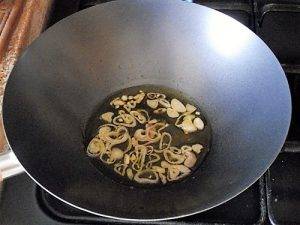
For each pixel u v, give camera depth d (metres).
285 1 0.35
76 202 0.21
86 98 0.27
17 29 0.32
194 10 0.28
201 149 0.26
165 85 0.29
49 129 0.24
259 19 0.33
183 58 0.29
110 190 0.23
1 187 0.24
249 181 0.21
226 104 0.26
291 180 0.24
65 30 0.27
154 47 0.29
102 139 0.27
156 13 0.28
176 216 0.20
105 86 0.29
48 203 0.24
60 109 0.25
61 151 0.24
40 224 0.23
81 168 0.24
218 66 0.27
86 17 0.28
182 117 0.28
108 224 0.23
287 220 0.23
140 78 0.29
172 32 0.29
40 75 0.25
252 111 0.25
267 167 0.21
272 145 0.22
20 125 0.23
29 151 0.22
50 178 0.21
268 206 0.23
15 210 0.23
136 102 0.29
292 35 0.32
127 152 0.26
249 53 0.26
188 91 0.29
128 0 0.28
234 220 0.23
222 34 0.27
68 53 0.27
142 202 0.22
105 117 0.28
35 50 0.26
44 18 0.34
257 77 0.25
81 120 0.27
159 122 0.28
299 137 0.26
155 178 0.24
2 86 0.29
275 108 0.23
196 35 0.28
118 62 0.29
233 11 0.34
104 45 0.28
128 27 0.29
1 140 0.26
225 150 0.24
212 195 0.21
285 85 0.24
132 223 0.23
